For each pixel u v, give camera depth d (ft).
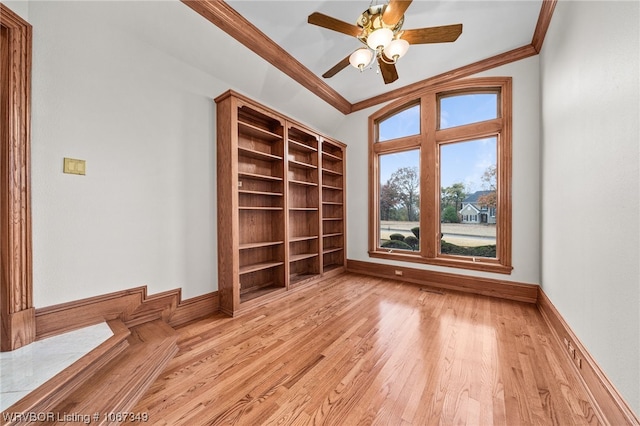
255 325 7.93
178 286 8.15
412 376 5.40
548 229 8.09
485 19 8.09
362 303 9.78
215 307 9.04
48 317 5.70
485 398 4.73
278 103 11.78
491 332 7.33
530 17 8.02
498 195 10.46
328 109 13.79
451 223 11.83
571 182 6.03
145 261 7.41
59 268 5.88
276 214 11.38
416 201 12.94
